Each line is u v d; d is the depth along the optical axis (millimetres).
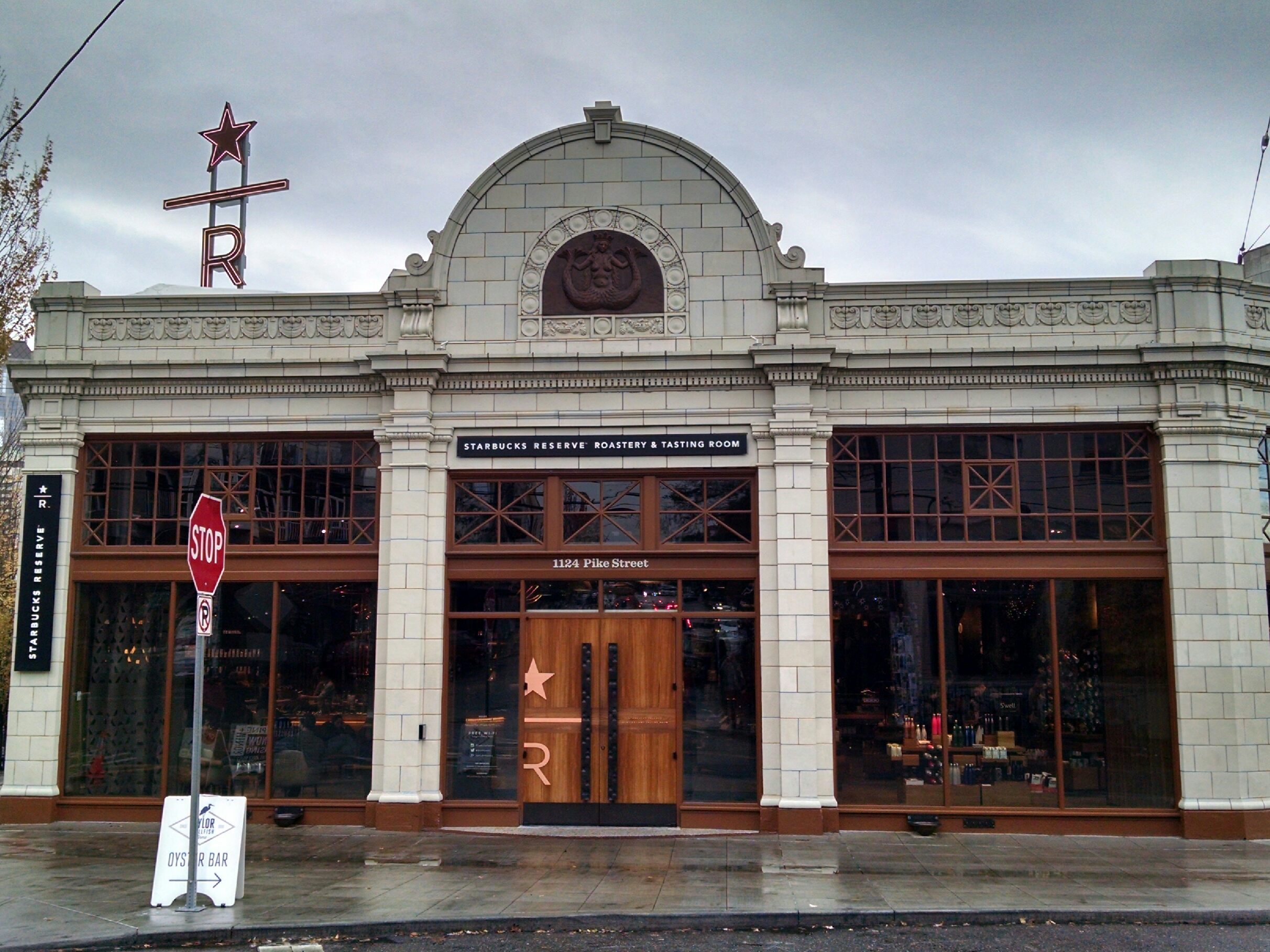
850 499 14305
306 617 14617
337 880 11117
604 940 9172
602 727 14062
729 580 14188
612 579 14289
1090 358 14094
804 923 9656
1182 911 9828
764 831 13570
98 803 14367
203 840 10102
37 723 14453
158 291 16812
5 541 25375
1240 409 14117
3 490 25984
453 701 14219
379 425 14719
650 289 14711
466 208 14930
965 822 13656
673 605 14211
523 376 14531
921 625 14039
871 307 14492
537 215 14891
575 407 14516
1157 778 13719
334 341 14961
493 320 14758
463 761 14102
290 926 9188
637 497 14453
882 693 13945
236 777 14422
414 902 10117
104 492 14984
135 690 14656
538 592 14359
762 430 14266
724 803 13797
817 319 14508
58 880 11039
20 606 14609
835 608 14094
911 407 14305
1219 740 13539
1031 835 13539
